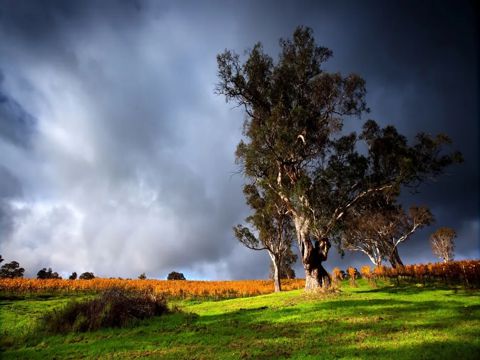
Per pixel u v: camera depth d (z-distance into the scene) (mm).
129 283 51875
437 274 34875
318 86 32688
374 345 11930
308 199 28906
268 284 57188
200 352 13094
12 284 41875
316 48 33594
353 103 32250
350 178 28734
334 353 11273
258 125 33312
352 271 38406
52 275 85438
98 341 16578
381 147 29859
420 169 28156
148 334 17531
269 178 32094
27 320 23141
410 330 13891
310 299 26609
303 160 32812
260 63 33031
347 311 19688
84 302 21703
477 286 29328
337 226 29719
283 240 46719
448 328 13711
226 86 33344
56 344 16688
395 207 44688
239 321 19781
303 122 31031
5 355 14938
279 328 16656
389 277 39438
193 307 32500
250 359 11477
